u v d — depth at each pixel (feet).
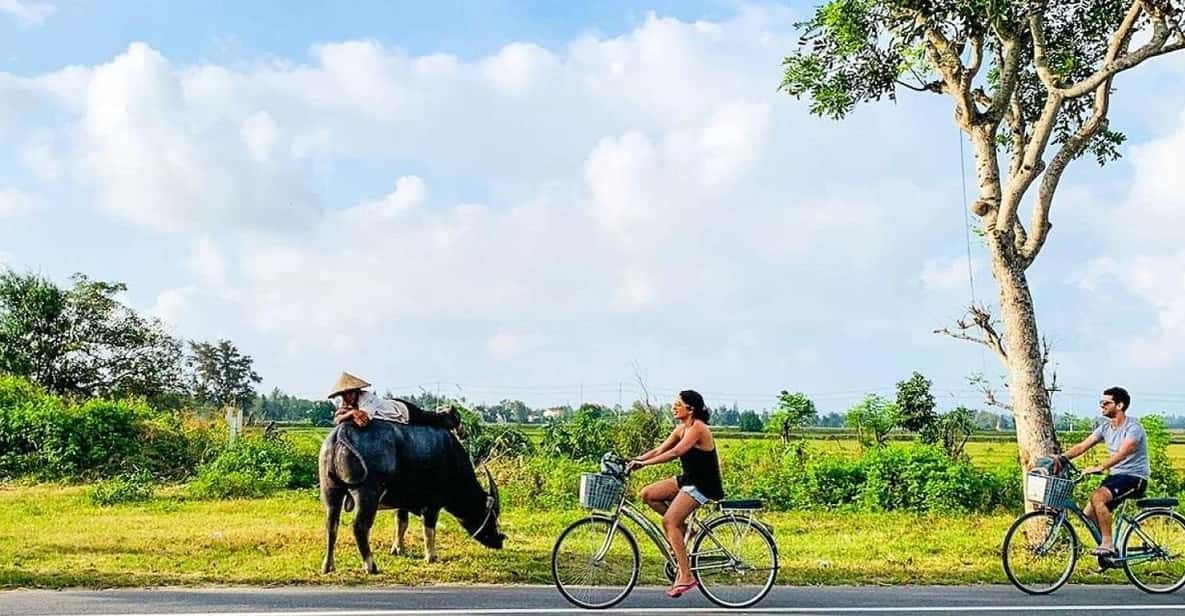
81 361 155.94
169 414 87.25
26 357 151.02
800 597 31.09
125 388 157.48
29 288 152.97
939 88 44.96
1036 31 41.93
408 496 36.68
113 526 48.34
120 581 31.71
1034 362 42.01
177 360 166.40
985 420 156.97
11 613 27.12
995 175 43.21
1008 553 33.12
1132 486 33.27
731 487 63.67
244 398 216.74
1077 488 61.46
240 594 30.12
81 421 77.66
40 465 75.25
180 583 31.71
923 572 35.83
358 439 34.68
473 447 73.26
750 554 29.96
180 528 47.37
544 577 33.83
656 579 33.45
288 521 50.90
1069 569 33.63
